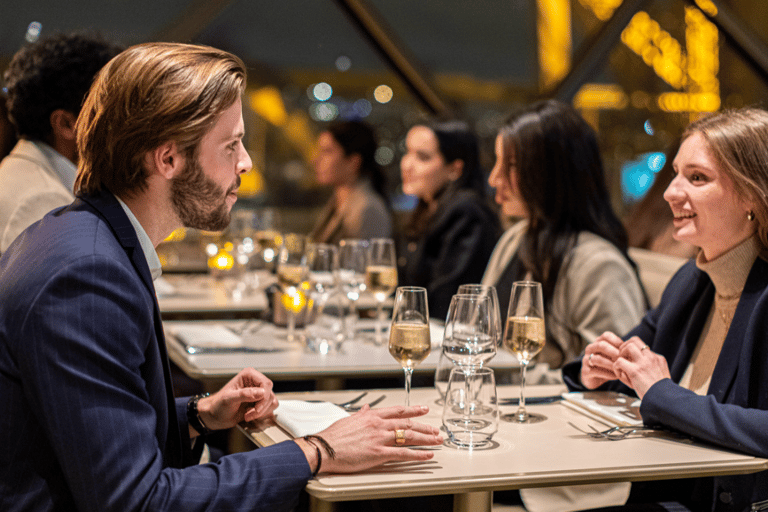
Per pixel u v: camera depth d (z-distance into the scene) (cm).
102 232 117
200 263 419
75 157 204
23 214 193
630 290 220
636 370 149
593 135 235
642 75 479
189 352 208
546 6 463
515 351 158
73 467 104
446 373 161
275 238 345
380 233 401
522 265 243
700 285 170
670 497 174
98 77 125
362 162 407
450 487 115
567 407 164
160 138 119
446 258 348
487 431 133
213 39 410
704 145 154
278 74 473
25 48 198
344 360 205
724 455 130
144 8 398
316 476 117
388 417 128
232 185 131
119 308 111
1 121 302
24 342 105
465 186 369
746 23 481
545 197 229
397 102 454
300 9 448
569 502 167
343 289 248
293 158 490
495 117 454
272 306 257
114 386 108
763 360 144
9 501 108
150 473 107
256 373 150
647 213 334
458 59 457
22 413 108
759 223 152
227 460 117
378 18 441
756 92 491
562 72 467
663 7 472
